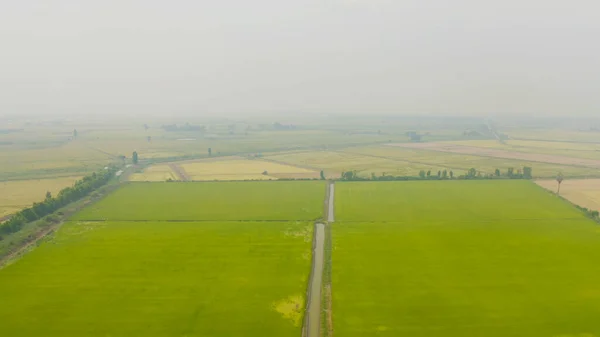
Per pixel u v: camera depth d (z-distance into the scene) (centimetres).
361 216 8800
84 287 5531
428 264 6219
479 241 7194
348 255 6606
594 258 6400
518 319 4681
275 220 8581
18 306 5044
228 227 8119
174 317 4781
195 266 6212
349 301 5131
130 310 4941
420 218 8619
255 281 5703
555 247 6875
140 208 9538
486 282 5600
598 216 8712
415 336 4388
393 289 5428
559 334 4394
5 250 6806
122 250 6875
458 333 4425
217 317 4781
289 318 4753
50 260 6444
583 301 5062
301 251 6806
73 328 4572
